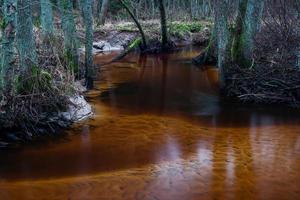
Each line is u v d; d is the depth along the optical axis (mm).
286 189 7488
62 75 12281
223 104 13602
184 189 7512
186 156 9062
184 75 18953
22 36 10773
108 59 24141
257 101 13625
